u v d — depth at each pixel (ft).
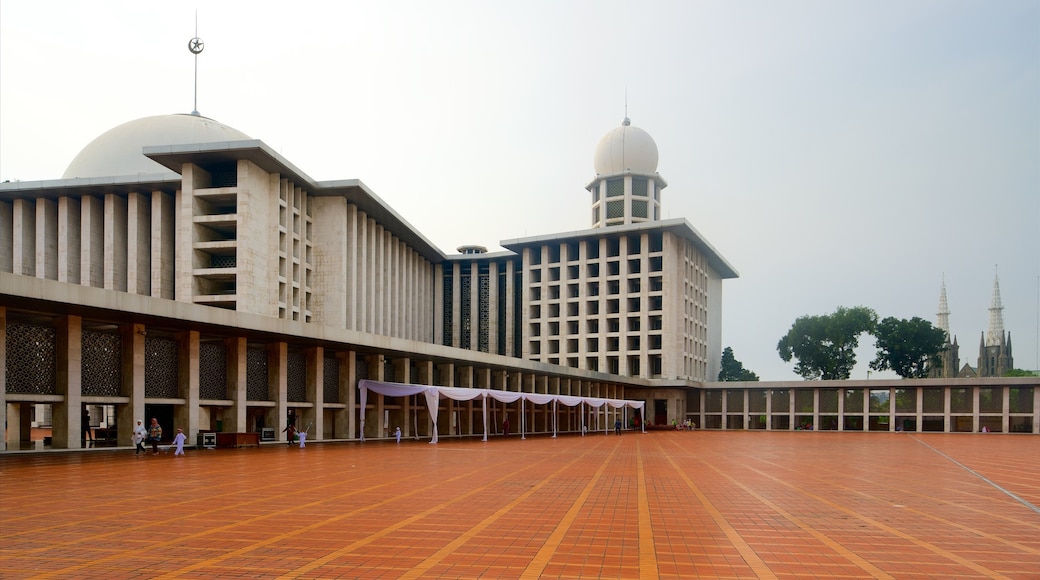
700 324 295.89
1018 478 67.92
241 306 162.50
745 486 57.67
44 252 192.95
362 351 136.26
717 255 308.60
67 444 84.94
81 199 194.80
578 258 281.74
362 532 34.73
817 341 296.30
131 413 92.94
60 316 85.61
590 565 28.30
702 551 31.19
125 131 214.90
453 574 26.63
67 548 30.60
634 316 267.18
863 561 29.66
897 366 293.23
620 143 289.74
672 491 53.21
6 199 199.52
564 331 274.77
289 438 115.24
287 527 35.96
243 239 164.14
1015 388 222.28
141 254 189.16
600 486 56.13
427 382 158.30
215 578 25.73
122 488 52.03
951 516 42.32
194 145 163.12
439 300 294.66
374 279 217.56
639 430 235.81
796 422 249.75
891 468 78.95
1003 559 30.35
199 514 40.01
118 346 93.86
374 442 127.95
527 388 197.06
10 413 113.09
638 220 286.87
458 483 57.41
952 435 204.85
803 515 41.91
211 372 107.45
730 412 262.26
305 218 193.36
